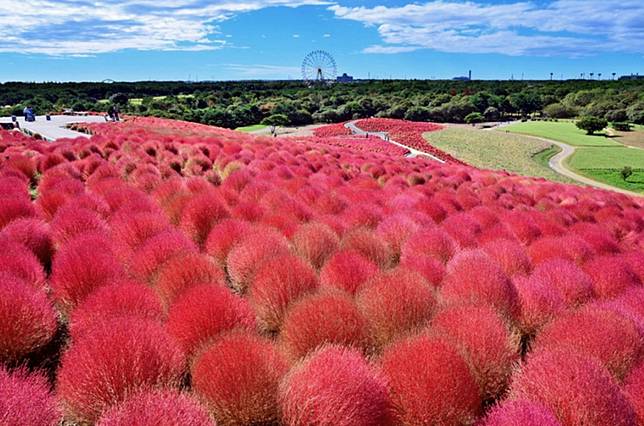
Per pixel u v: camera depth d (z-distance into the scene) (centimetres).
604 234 789
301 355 319
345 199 812
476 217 804
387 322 366
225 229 538
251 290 414
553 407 274
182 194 700
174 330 333
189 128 3041
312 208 745
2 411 230
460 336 339
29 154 1076
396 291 381
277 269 409
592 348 347
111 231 544
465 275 446
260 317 391
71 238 496
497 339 335
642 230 1055
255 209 661
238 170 938
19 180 763
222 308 344
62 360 306
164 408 227
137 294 366
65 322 394
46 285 424
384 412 258
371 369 278
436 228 618
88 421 262
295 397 253
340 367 262
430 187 1195
